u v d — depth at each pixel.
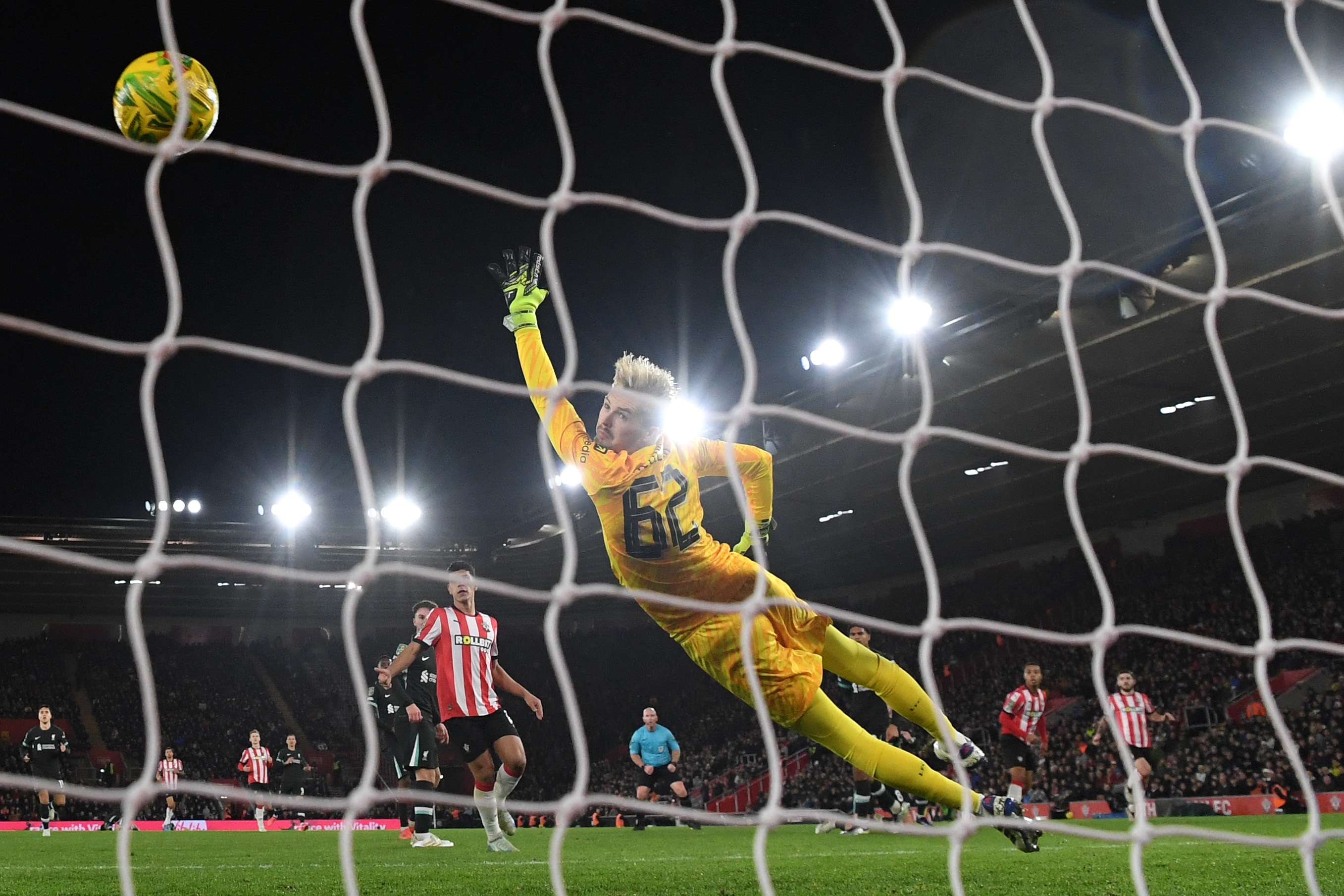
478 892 4.29
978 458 27.22
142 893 4.39
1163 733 21.61
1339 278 18.48
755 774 29.66
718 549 3.86
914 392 24.64
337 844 8.99
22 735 31.36
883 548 34.75
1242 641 24.73
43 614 36.50
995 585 33.72
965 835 2.19
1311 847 2.47
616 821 24.02
